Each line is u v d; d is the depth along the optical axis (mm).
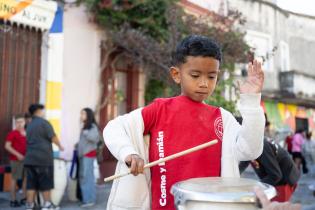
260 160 3746
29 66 9109
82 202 7605
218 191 1495
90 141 7465
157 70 9844
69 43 9805
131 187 1924
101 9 9867
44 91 9312
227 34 9766
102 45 10320
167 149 1927
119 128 1935
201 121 1969
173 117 1970
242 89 1771
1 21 8484
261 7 19422
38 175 6777
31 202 6789
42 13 9148
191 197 1482
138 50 9820
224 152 1931
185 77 1928
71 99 9812
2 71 8633
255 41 19094
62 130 9617
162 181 1905
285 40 21594
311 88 22297
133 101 11266
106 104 10602
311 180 13461
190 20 9664
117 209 1938
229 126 1995
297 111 23312
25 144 7453
